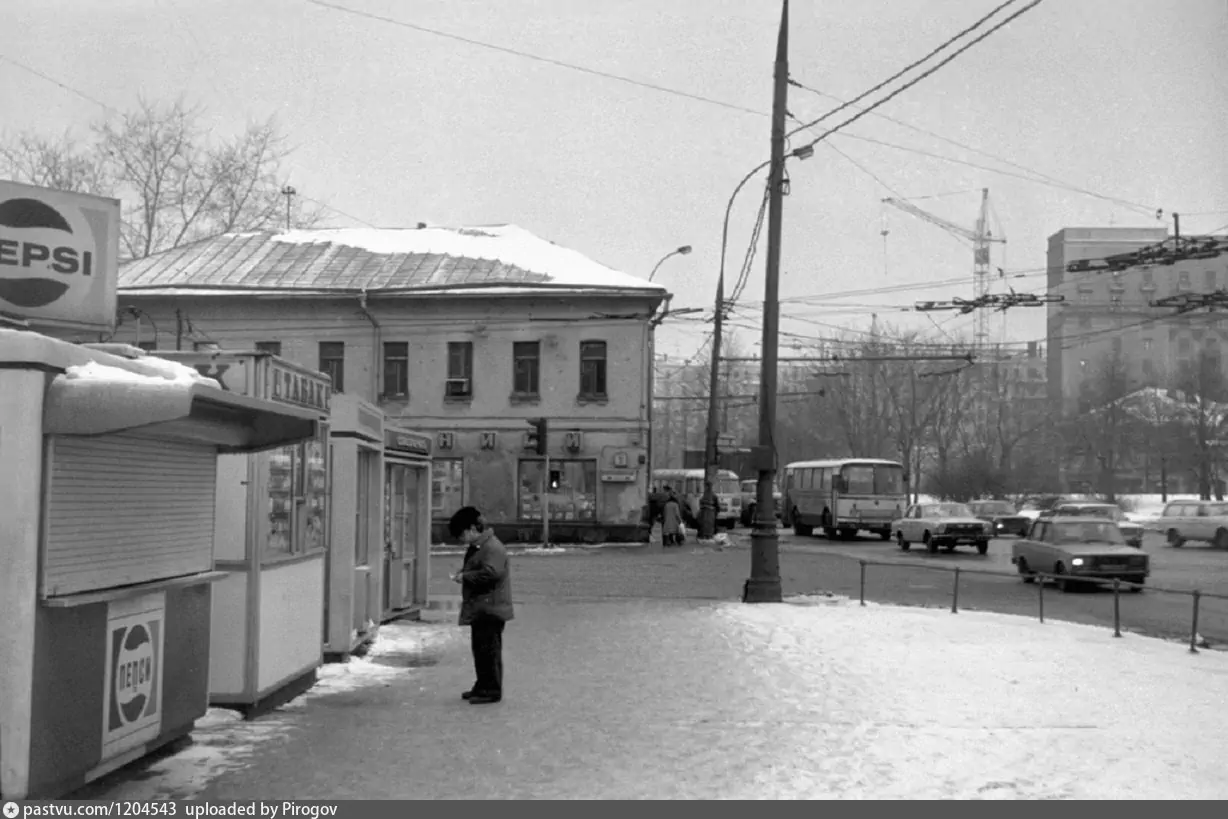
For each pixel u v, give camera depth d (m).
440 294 42.97
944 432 90.06
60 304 10.28
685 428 114.69
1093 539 26.81
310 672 11.99
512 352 43.38
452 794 7.64
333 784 7.90
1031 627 17.72
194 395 6.95
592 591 25.59
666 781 8.01
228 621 10.28
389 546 17.95
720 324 43.53
